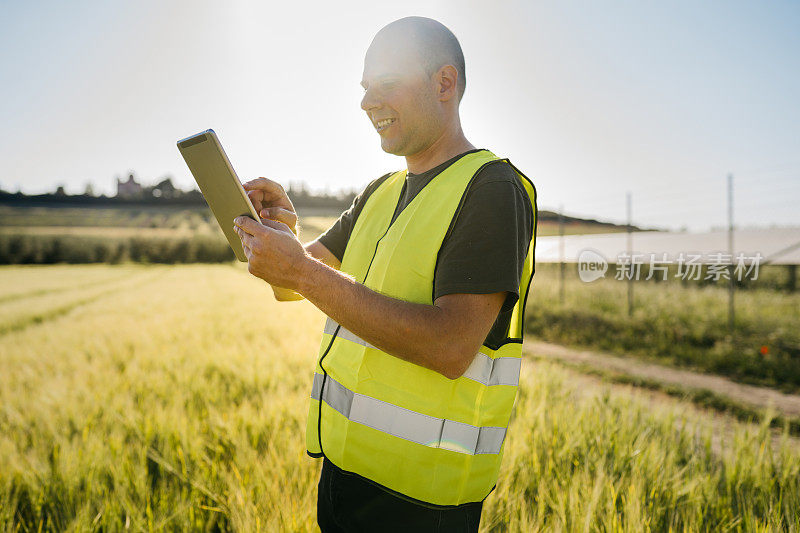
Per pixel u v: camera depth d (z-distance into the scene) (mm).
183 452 3045
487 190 1058
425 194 1196
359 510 1185
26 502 2676
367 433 1159
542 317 10781
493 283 998
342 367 1255
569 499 2352
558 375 5379
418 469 1119
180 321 10852
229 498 2422
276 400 4062
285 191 1521
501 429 1234
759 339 7609
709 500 2455
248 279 34031
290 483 2543
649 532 2057
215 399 4449
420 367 1134
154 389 4785
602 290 12523
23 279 36531
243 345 7215
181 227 90125
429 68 1197
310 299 1025
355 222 1555
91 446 3014
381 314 976
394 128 1235
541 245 19312
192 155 1113
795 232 11742
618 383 6711
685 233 14547
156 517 2385
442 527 1145
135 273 45250
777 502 2375
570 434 3195
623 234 16828
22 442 3387
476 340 1010
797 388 6250
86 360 6785
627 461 2848
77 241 65438
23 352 7633
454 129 1298
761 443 3127
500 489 2521
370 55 1236
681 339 8398
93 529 2318
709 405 5668
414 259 1128
